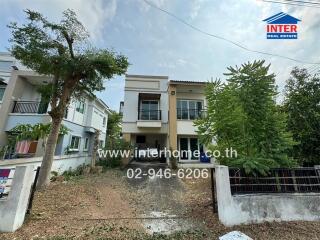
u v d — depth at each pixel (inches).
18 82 468.1
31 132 357.1
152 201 239.5
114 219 176.1
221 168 173.2
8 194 152.9
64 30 268.4
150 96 606.2
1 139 424.5
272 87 212.4
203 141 246.8
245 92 213.3
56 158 384.2
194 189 293.4
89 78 316.5
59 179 337.7
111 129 1061.1
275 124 206.4
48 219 168.1
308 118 274.4
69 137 543.2
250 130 207.8
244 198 166.7
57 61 271.4
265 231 149.3
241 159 183.0
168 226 163.5
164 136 641.6
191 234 148.1
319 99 276.5
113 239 137.8
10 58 501.4
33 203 201.9
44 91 335.9
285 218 166.7
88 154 585.9
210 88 250.7
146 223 169.6
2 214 145.4
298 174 183.3
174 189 298.7
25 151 414.9
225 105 228.4
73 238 136.7
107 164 520.4
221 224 162.4
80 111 623.2
